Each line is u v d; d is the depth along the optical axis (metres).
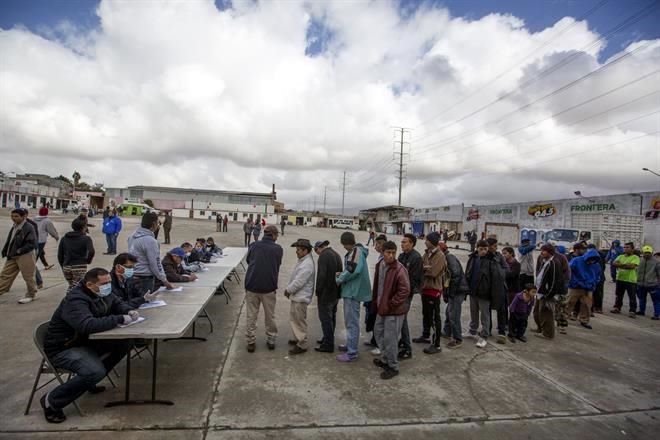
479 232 39.59
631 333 6.21
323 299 4.59
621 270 7.70
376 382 3.84
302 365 4.20
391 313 3.98
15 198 53.59
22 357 3.97
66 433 2.74
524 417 3.28
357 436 2.87
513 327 5.54
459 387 3.82
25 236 5.98
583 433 3.08
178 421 2.95
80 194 71.94
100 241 15.86
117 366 4.00
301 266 4.55
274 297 4.63
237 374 3.88
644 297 7.54
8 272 6.10
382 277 4.55
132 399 3.25
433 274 4.89
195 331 5.25
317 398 3.43
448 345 5.05
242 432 2.85
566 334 5.98
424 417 3.19
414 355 4.71
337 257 4.69
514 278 6.00
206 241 9.67
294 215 86.12
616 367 4.59
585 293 6.53
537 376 4.20
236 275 9.23
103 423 2.88
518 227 33.56
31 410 3.03
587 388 3.94
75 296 3.03
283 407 3.24
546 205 30.67
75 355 2.95
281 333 5.36
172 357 4.28
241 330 5.40
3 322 5.03
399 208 61.66
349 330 4.41
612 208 24.81
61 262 5.73
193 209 74.44
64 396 2.86
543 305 5.74
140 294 4.39
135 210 54.38
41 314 5.43
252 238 23.66
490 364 4.50
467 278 5.36
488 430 3.05
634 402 3.67
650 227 21.84
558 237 23.70
